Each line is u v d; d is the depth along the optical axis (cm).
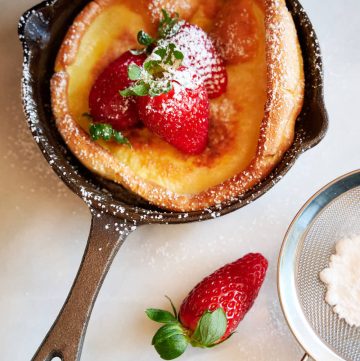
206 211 31
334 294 34
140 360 35
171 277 36
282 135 31
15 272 36
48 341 31
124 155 33
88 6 34
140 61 32
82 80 34
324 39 37
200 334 32
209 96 33
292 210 36
